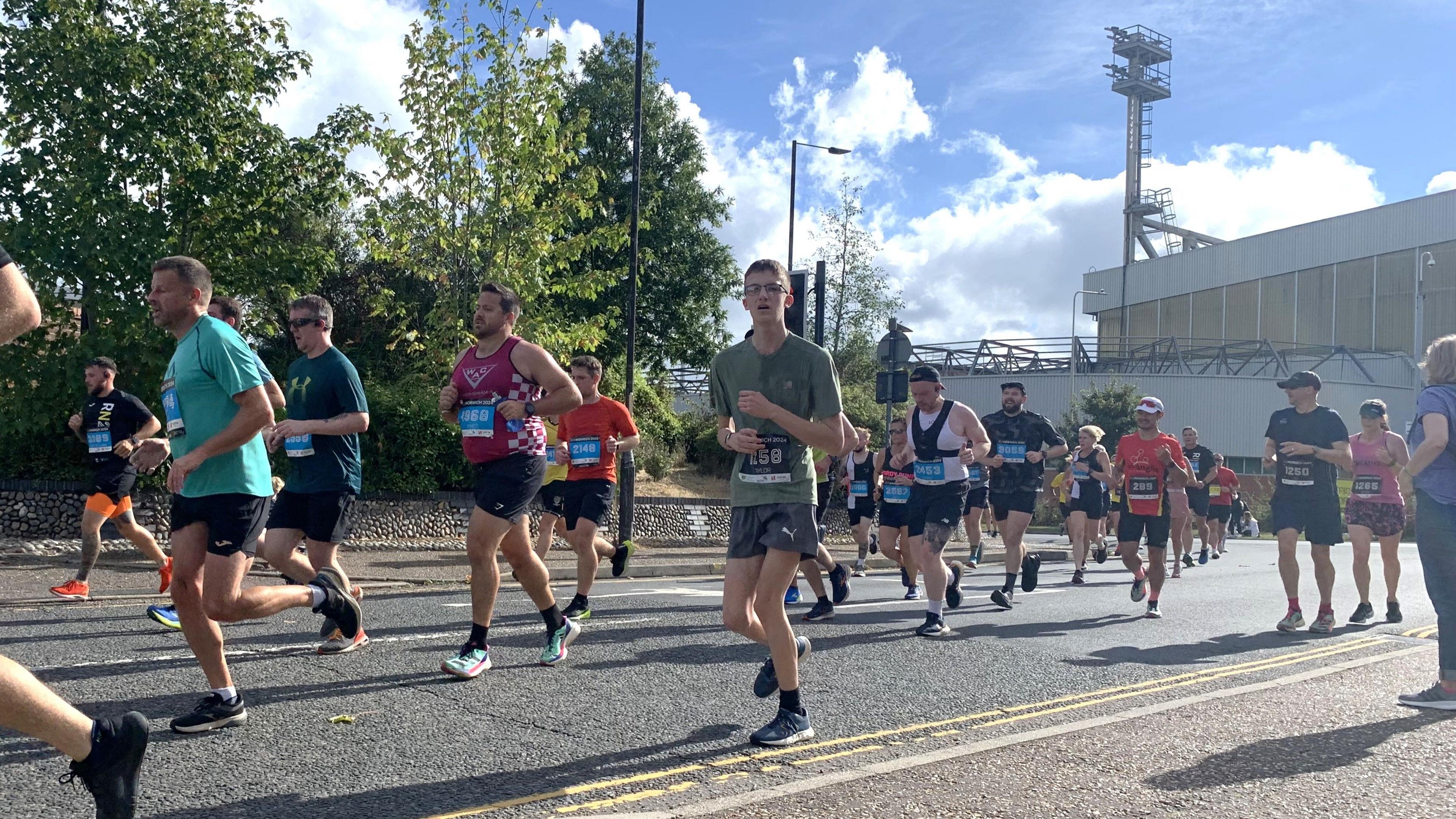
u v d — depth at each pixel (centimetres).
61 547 1238
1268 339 5800
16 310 252
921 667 628
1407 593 1159
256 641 648
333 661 589
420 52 1608
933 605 770
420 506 1578
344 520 596
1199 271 6156
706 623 797
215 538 420
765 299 421
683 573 1434
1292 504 829
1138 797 365
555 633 602
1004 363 5425
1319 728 474
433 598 941
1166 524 920
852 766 402
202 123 1489
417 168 1619
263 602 436
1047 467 4150
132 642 629
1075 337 5212
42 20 1416
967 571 1493
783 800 354
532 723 459
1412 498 3175
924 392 778
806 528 427
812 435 412
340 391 579
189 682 516
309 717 457
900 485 997
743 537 436
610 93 2825
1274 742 446
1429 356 557
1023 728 472
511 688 530
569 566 1376
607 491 792
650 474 2414
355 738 425
